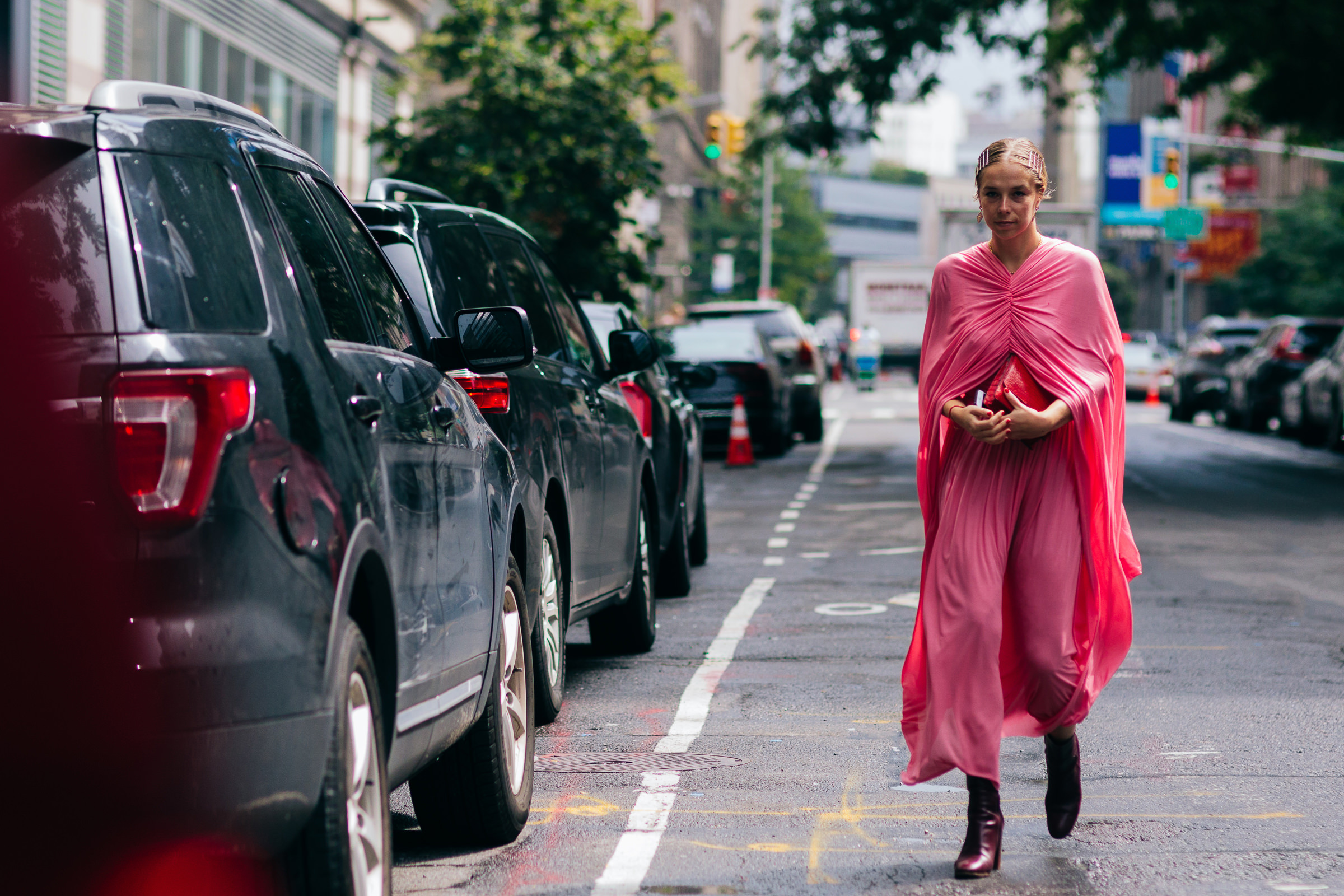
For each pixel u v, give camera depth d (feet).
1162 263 425.28
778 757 24.06
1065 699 17.87
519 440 24.03
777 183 325.83
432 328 24.18
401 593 15.12
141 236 12.56
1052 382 17.84
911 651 18.45
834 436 108.37
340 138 112.98
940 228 139.13
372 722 14.08
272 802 12.21
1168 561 47.34
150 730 11.49
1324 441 96.99
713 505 65.62
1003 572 17.84
